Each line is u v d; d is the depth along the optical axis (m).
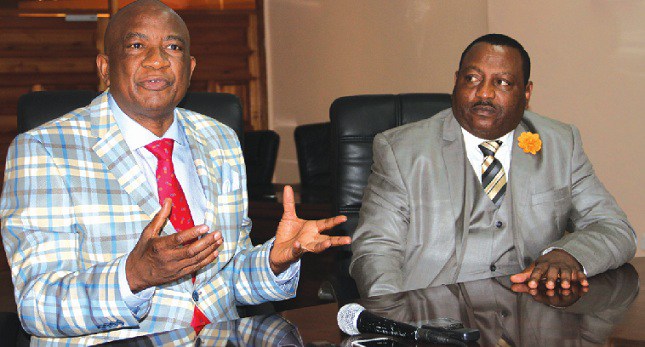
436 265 2.21
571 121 4.39
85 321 1.55
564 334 1.36
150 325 1.75
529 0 4.55
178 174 1.91
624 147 4.13
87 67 6.98
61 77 6.91
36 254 1.65
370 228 2.23
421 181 2.25
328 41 6.72
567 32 4.36
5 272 6.15
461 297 1.66
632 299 1.63
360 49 6.32
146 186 1.79
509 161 2.31
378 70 6.12
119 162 1.78
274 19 7.46
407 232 2.25
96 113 1.84
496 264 2.23
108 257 1.72
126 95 1.83
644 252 4.07
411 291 1.72
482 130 2.25
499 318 1.47
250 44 7.59
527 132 2.31
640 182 4.07
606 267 1.94
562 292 1.71
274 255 1.80
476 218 2.24
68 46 6.91
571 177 2.32
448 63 5.39
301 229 1.76
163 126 1.91
